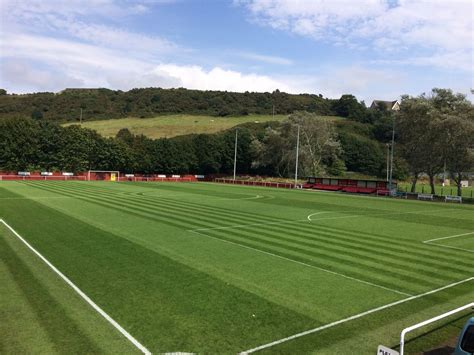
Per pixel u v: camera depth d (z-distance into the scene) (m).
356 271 13.38
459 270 14.07
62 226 20.17
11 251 14.78
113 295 10.28
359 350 7.75
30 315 8.88
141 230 19.66
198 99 147.75
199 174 86.62
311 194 50.94
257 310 9.57
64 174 71.38
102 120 125.88
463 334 6.85
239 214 26.91
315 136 75.06
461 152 48.28
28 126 71.50
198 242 17.27
